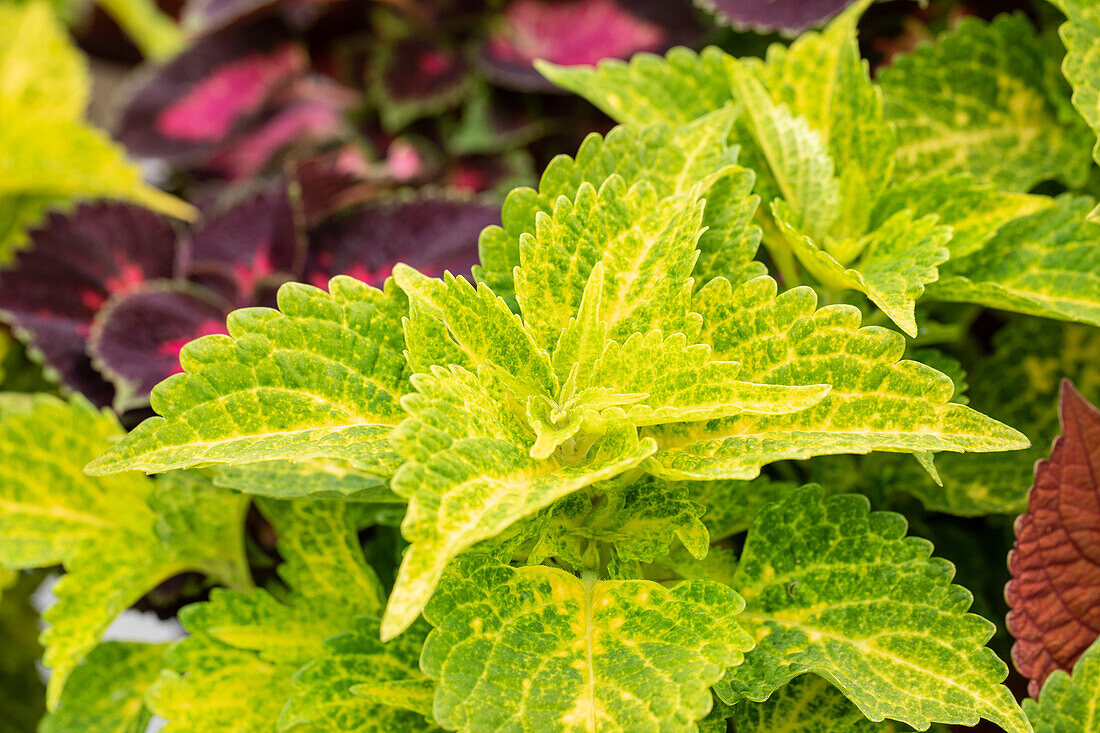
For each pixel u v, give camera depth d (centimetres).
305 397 51
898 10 64
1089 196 58
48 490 60
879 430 50
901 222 55
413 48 83
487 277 53
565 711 48
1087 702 52
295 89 90
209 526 60
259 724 56
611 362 51
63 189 78
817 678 53
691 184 54
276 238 68
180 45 103
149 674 61
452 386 49
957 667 50
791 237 53
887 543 52
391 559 60
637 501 52
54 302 68
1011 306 55
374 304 51
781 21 61
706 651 49
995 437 49
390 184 79
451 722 48
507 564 51
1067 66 54
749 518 54
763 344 51
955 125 60
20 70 87
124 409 62
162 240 71
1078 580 53
